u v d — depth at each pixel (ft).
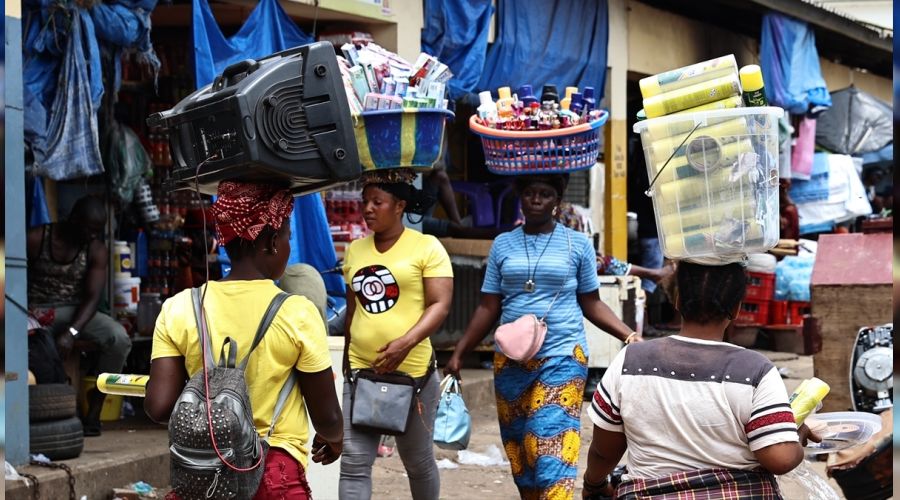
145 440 24.49
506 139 18.51
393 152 16.72
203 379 10.56
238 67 11.54
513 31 36.22
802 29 49.03
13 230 20.26
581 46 39.68
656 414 10.75
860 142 57.88
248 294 11.03
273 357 10.91
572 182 42.04
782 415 10.41
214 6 29.73
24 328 20.48
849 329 24.45
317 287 21.76
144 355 29.66
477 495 22.70
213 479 10.19
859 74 68.18
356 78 17.17
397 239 17.16
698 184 11.34
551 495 17.20
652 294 50.49
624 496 10.87
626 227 43.80
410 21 32.22
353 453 16.81
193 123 11.30
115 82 25.05
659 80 11.94
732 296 11.08
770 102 48.37
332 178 11.38
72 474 20.21
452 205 35.65
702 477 10.53
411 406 16.76
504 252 18.53
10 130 20.07
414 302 16.99
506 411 18.12
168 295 30.89
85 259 25.07
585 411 32.35
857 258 24.73
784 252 47.06
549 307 18.01
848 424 12.35
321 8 29.37
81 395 26.14
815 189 55.11
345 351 17.37
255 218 11.12
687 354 10.88
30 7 23.02
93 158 23.48
